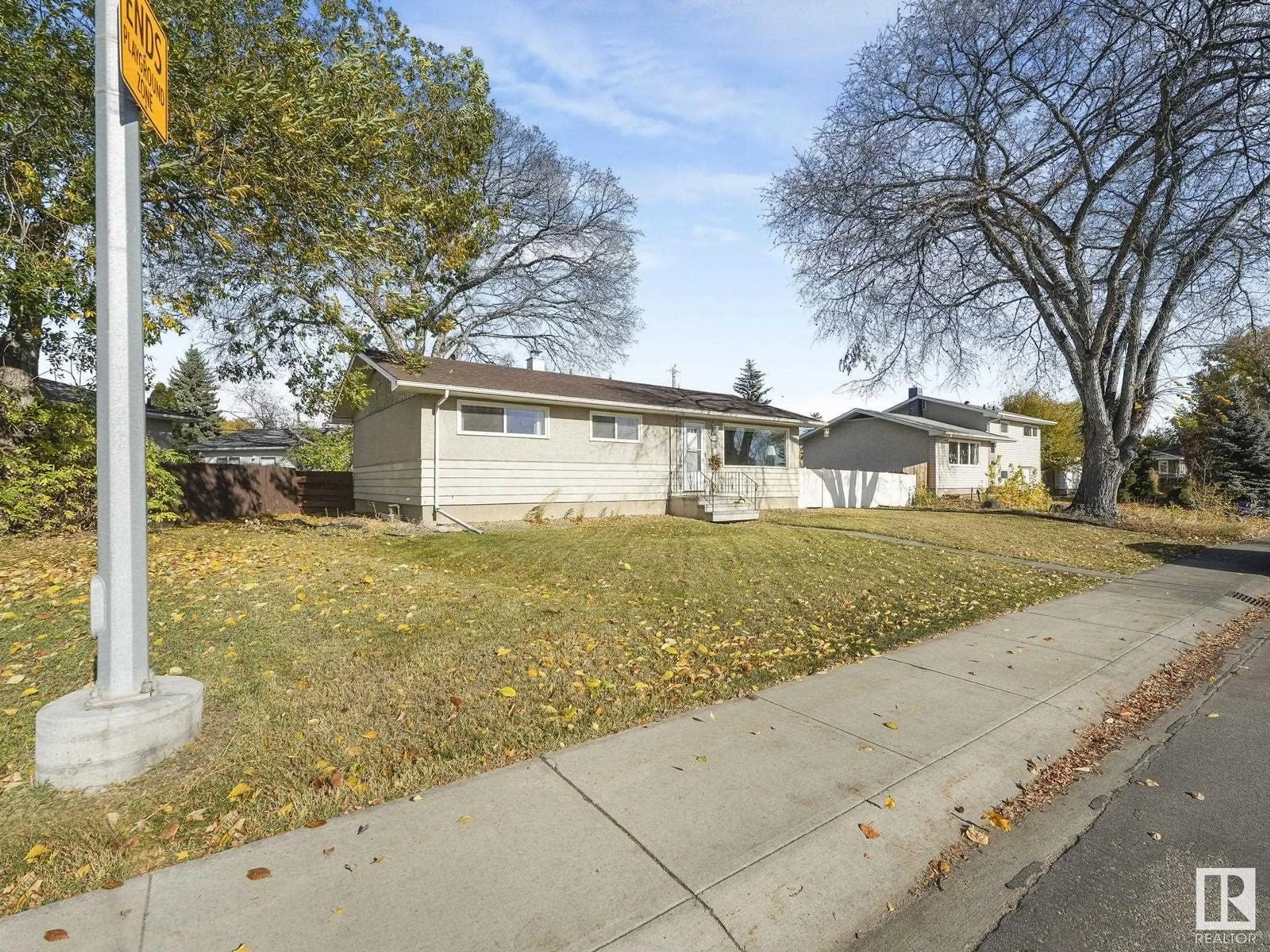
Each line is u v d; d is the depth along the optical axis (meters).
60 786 3.01
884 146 16.22
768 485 20.33
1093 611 7.25
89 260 9.45
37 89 8.74
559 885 2.41
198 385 41.06
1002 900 2.48
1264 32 12.95
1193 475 29.12
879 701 4.32
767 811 2.94
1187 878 2.61
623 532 12.89
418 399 13.66
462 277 16.44
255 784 3.11
